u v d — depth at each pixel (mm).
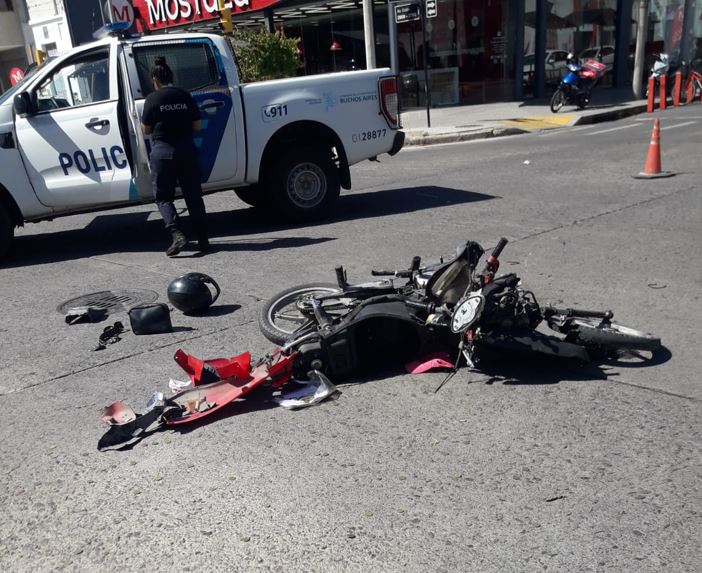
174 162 7488
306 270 6961
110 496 3393
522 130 18375
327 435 3834
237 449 3746
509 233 7879
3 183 7820
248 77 17500
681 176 10414
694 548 2807
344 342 4344
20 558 2996
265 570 2816
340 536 2992
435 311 4395
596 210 8719
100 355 5148
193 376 4336
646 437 3623
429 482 3342
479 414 3959
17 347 5410
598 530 2941
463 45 24797
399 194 10656
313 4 23156
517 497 3191
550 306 4668
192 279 5777
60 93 7996
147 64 7957
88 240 9133
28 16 33656
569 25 26469
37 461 3760
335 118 8938
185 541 3023
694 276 6082
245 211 10312
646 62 29625
